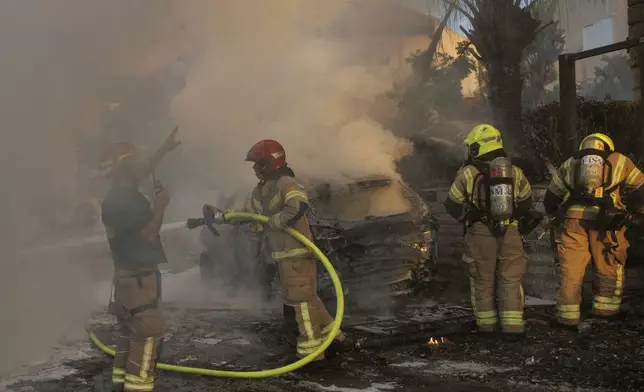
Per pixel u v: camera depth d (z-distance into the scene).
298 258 4.88
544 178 9.20
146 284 4.18
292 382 4.49
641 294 6.60
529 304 6.75
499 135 5.56
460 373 4.60
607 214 5.79
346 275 6.32
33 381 4.63
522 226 5.56
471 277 5.60
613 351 5.03
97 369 4.92
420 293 6.80
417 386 4.34
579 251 5.84
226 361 5.02
